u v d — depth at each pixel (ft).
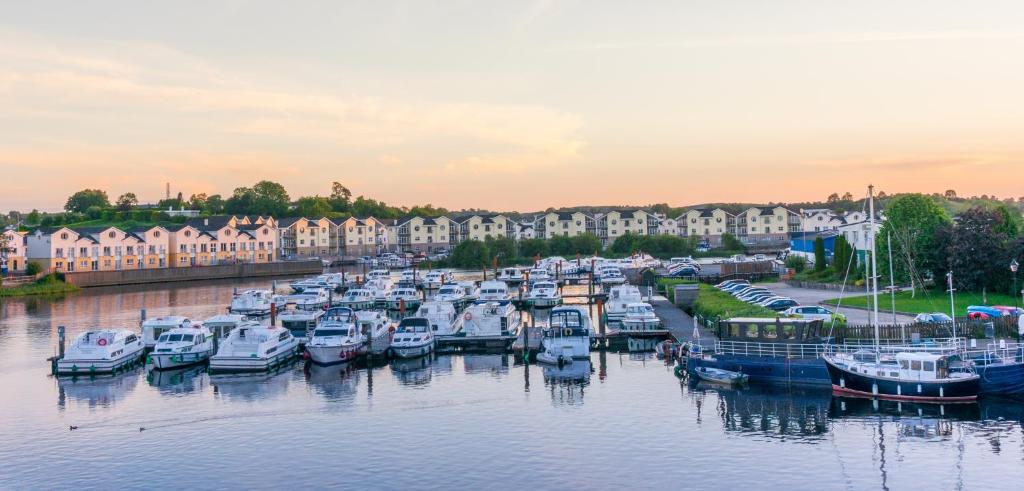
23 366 213.66
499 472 124.06
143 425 153.58
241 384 188.24
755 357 177.17
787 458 127.44
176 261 579.89
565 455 131.23
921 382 153.58
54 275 460.55
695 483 117.80
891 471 120.88
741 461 126.52
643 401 164.35
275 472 126.11
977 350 168.66
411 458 131.44
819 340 183.52
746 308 241.76
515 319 282.97
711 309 251.60
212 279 529.45
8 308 358.84
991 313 216.95
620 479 119.96
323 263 607.78
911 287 290.56
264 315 326.03
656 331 235.20
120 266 539.70
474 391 176.86
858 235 370.73
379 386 183.83
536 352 219.82
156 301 387.75
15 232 495.00
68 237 508.12
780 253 603.67
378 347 222.89
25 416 161.17
